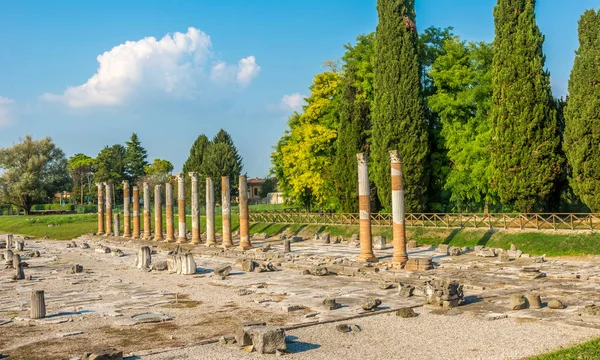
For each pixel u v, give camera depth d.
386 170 56.25
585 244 38.53
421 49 61.12
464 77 55.75
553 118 46.16
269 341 16.52
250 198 138.25
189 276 36.09
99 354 15.38
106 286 32.59
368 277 32.59
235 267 40.16
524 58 46.50
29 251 59.19
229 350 16.89
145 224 70.75
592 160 41.84
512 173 47.00
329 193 69.00
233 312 23.03
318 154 69.38
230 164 115.56
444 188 56.34
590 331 17.83
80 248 64.56
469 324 19.48
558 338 17.11
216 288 30.25
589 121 41.81
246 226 50.91
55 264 47.31
